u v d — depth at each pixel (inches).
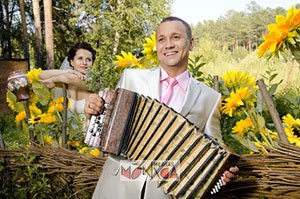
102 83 105.3
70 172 114.6
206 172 78.9
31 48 1035.3
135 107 84.5
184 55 88.8
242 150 120.7
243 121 94.0
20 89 123.3
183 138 80.5
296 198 85.8
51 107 126.1
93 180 111.6
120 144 83.4
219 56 518.0
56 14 962.1
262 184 88.4
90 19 926.4
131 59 125.0
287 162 86.4
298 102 106.0
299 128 98.0
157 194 83.4
